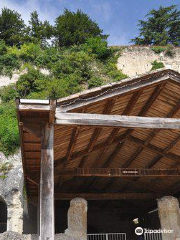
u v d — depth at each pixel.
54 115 8.23
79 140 11.59
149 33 39.50
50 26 36.56
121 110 11.20
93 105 9.62
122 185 17.05
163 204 13.18
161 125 9.13
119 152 14.45
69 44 36.00
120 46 33.97
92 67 30.88
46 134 8.41
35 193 15.59
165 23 40.09
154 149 13.43
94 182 16.52
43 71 29.16
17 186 16.28
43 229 7.41
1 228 19.64
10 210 15.80
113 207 19.56
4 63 28.95
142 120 9.05
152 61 33.84
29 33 36.88
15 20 36.53
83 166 14.48
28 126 8.41
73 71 29.53
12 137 19.75
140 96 10.81
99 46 32.75
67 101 8.74
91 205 19.72
